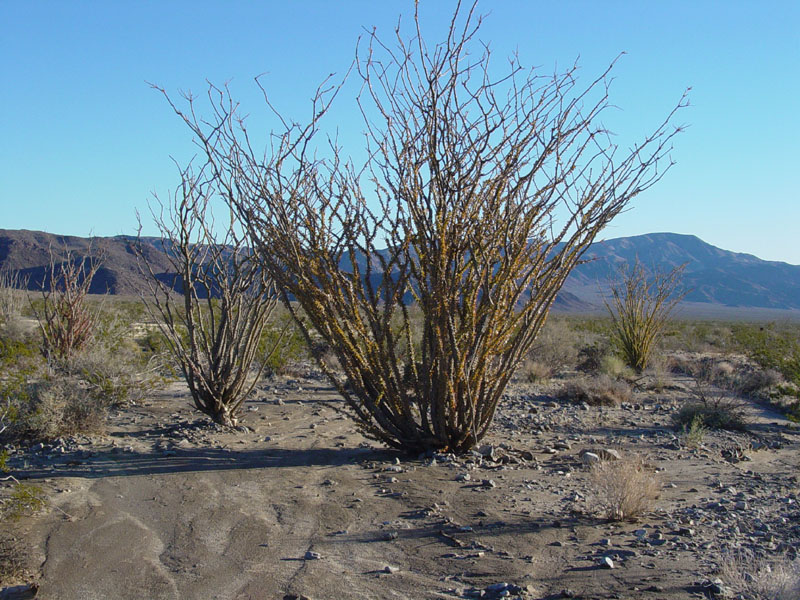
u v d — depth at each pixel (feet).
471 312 25.86
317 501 21.89
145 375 42.45
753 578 15.49
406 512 20.95
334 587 15.85
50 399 30.04
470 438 27.89
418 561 17.31
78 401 31.42
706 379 55.77
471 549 18.08
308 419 36.83
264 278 33.83
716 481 25.84
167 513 20.76
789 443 34.65
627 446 32.37
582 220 26.23
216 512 20.85
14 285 71.56
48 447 28.30
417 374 27.91
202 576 16.46
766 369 59.77
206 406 33.68
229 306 33.76
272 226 26.17
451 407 27.12
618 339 67.77
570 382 49.70
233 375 34.45
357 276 26.76
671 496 23.62
